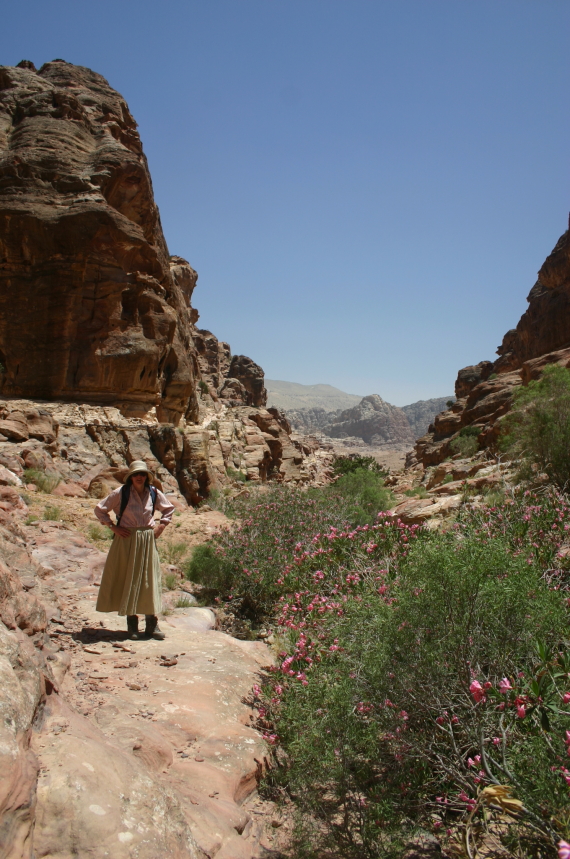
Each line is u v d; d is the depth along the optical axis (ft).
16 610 10.88
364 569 17.56
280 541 27.20
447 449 124.77
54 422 54.80
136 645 16.14
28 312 66.95
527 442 33.45
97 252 67.00
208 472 59.77
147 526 16.96
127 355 66.69
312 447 248.11
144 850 7.07
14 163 69.15
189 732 11.77
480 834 9.08
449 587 10.26
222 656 16.38
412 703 10.34
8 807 6.33
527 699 9.04
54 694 9.67
